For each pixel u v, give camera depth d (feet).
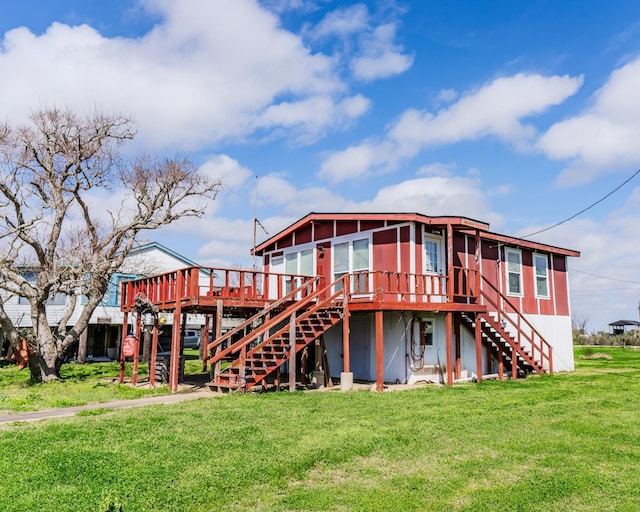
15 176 53.42
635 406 33.65
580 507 16.19
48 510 15.34
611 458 21.31
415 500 16.66
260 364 42.06
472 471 19.57
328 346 56.18
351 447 22.33
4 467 19.04
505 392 40.04
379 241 50.57
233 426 26.16
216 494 16.99
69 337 55.26
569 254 67.46
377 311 42.68
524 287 61.26
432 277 45.03
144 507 15.79
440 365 50.24
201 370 63.62
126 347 49.11
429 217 47.44
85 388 46.29
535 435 25.22
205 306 44.14
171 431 24.99
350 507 16.15
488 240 56.44
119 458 20.27
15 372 65.51
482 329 51.21
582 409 32.40
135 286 52.42
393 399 35.76
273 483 18.17
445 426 26.89
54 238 56.03
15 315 79.41
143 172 62.34
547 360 62.39
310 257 57.77
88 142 57.26
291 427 26.05
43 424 27.04
